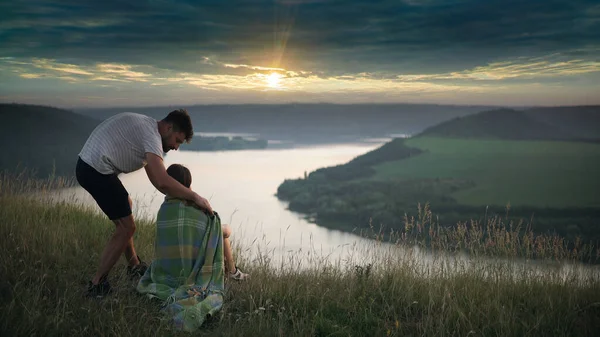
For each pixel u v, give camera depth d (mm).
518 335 3537
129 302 3637
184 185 4043
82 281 4152
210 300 3666
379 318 3756
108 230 5660
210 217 4043
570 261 4707
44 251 4641
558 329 3508
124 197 3850
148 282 3979
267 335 3355
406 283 4410
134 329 3248
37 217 5879
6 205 6246
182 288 3777
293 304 3922
